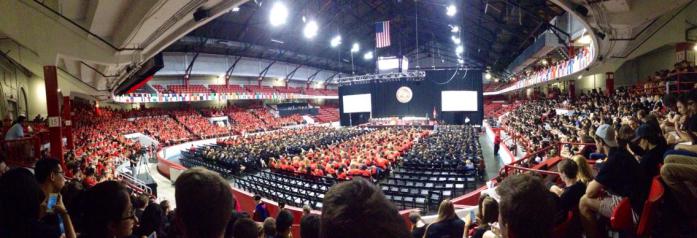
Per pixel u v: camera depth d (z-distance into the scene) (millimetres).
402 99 49125
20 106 22359
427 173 17250
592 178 4281
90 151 22875
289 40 48031
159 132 37906
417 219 6250
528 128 24172
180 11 8648
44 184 3807
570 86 39312
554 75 28297
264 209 10344
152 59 16062
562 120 21578
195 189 1899
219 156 23969
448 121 47938
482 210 4539
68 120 18297
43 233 2844
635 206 3482
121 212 2508
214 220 1896
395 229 1241
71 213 3412
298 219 12523
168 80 44344
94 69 16750
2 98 19484
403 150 26203
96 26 10203
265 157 25469
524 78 42250
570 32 23703
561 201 3801
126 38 10016
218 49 44500
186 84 44469
